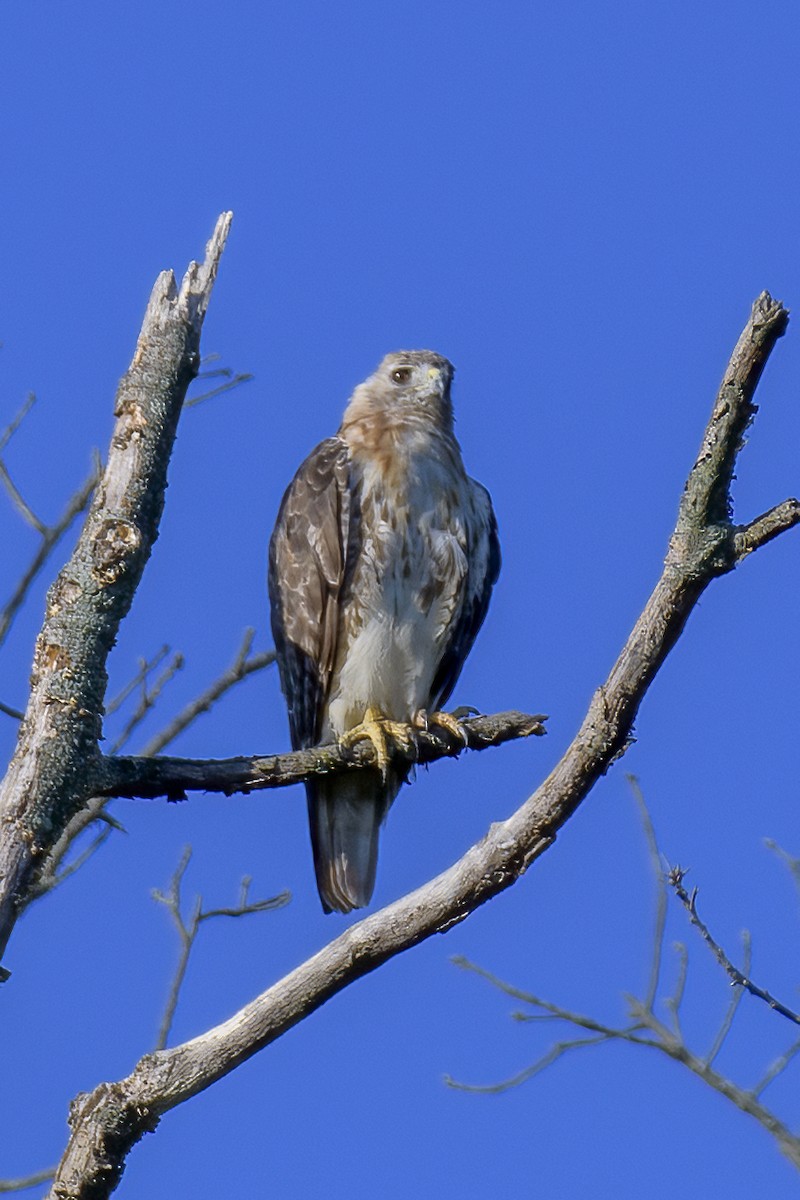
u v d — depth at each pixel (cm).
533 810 1011
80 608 1080
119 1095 977
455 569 1750
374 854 1631
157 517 1120
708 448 975
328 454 1770
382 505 1734
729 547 975
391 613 1723
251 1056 999
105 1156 977
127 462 1112
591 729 999
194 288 1165
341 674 1727
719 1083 1376
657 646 989
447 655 1794
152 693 1557
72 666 1069
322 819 1625
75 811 1066
